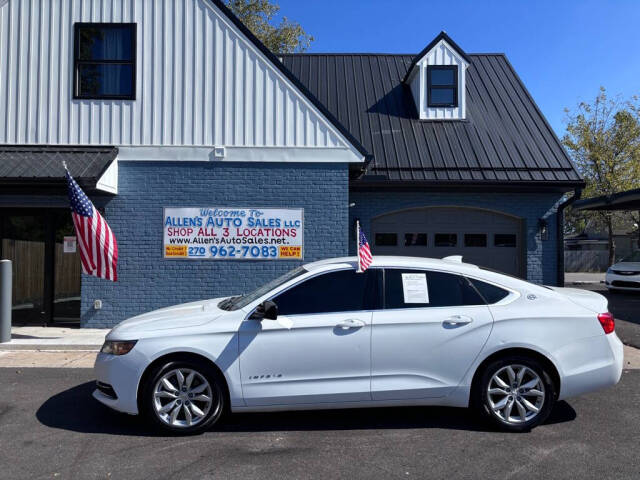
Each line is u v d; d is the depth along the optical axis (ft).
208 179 32.96
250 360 15.25
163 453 13.98
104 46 33.55
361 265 15.99
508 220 39.11
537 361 15.58
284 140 33.19
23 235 33.58
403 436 15.24
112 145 32.83
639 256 56.70
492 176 36.58
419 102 42.65
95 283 32.45
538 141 39.99
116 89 33.47
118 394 15.23
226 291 32.73
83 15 33.30
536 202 38.17
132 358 15.17
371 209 38.34
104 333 30.94
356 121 42.24
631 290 55.88
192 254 32.71
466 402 15.51
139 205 32.73
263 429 15.87
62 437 15.16
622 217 95.76
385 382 15.42
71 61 33.14
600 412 17.37
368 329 15.44
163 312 17.65
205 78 33.19
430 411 17.57
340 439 15.03
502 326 15.49
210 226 32.81
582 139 80.94
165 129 33.04
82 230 26.09
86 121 33.01
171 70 33.24
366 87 47.16
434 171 36.96
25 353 26.86
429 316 15.58
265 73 33.37
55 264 33.65
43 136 32.94
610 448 14.29
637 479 12.41
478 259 38.96
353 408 17.08
